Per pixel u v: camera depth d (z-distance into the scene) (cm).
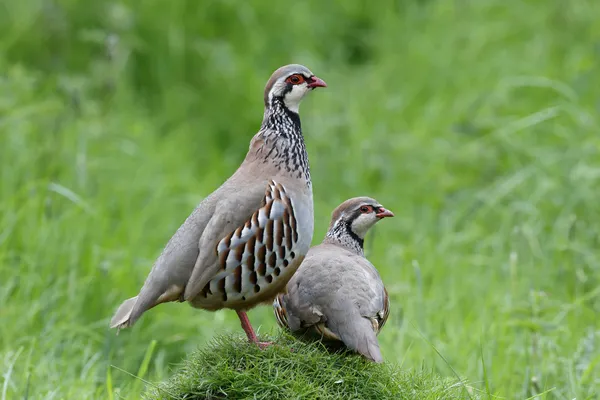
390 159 1555
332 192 1509
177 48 1741
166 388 732
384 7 2059
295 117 835
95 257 1121
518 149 1505
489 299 1117
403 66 1858
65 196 1243
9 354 932
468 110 1658
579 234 1270
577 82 1677
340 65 1908
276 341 775
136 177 1398
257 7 1884
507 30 1925
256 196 784
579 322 1062
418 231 1365
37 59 1667
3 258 1102
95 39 1641
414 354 979
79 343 1016
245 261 776
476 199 1407
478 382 888
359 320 759
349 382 729
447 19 1995
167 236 1283
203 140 1656
